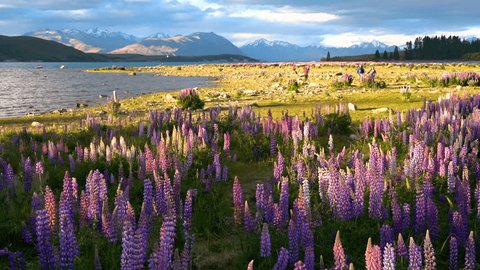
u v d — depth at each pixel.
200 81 66.88
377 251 5.16
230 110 18.17
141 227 6.25
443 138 12.69
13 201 8.89
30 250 7.44
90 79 78.06
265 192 8.73
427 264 5.50
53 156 11.96
